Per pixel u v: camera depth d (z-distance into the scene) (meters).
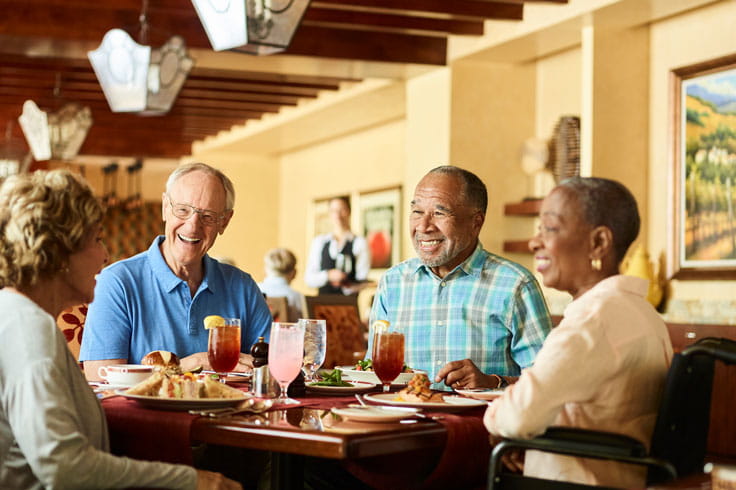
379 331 2.24
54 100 8.29
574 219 1.83
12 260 1.79
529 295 2.77
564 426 1.76
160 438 1.83
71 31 5.65
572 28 5.42
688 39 5.16
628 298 1.79
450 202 2.79
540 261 1.88
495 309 2.78
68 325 2.96
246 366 2.68
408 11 5.36
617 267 1.85
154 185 12.80
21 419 1.65
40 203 1.79
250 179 10.98
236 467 2.59
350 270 7.63
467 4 5.45
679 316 4.72
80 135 7.11
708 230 4.91
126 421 1.90
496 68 6.36
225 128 9.66
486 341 2.78
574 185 1.85
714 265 4.86
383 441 1.70
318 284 7.71
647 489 1.51
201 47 5.88
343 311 5.48
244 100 8.05
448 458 1.87
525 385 1.69
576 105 6.00
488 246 6.29
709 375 1.83
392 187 8.42
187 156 11.10
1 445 1.70
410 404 2.01
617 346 1.72
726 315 4.72
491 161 6.33
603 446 1.64
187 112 8.80
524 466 1.90
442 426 1.87
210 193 2.76
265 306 3.00
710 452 4.29
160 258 2.78
